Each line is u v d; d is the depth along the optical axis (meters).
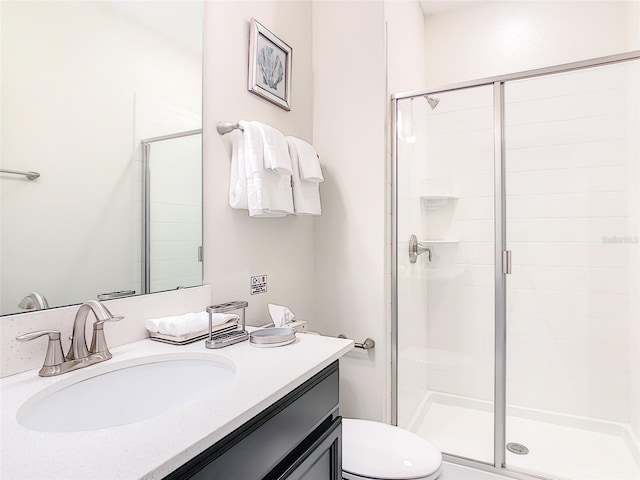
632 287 1.92
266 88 1.59
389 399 1.89
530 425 2.10
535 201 2.12
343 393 1.90
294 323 1.52
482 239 2.12
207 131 1.30
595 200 2.00
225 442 0.62
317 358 0.93
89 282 0.94
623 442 1.93
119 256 1.02
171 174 1.17
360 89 1.86
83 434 0.56
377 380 1.82
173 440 0.54
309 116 1.94
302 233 1.87
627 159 1.90
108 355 0.89
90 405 0.81
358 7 1.87
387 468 1.15
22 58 0.81
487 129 1.99
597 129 1.95
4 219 0.78
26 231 0.82
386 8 1.85
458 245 2.18
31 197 0.83
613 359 2.01
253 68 1.50
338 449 1.00
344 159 1.90
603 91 1.91
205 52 1.30
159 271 1.13
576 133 1.99
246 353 0.96
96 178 0.96
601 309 2.03
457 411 2.19
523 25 2.39
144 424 0.59
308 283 1.91
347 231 1.89
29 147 0.83
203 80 1.29
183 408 0.65
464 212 2.14
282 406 0.78
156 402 0.91
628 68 1.80
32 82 0.83
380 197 1.81
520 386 2.18
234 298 1.42
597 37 2.23
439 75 2.58
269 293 1.62
